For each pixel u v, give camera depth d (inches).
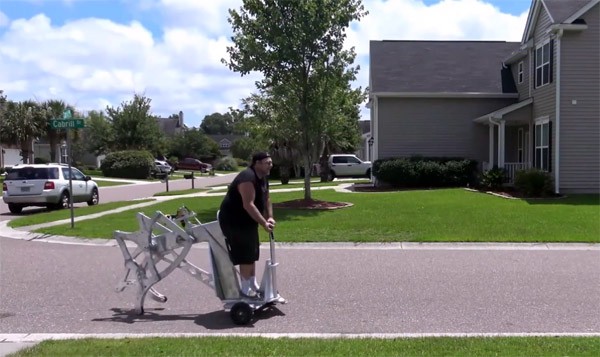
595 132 808.3
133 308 274.5
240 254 250.7
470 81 1061.8
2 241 509.4
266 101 745.6
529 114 916.0
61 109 2107.5
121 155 1943.9
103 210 743.1
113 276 349.1
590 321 247.8
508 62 1066.7
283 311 267.0
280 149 1668.3
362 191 950.4
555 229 505.4
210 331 235.5
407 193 850.8
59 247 470.9
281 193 940.0
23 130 1978.3
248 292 255.1
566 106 809.5
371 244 467.8
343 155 1530.5
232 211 251.8
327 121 723.4
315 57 713.0
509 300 284.8
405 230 511.8
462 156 1048.8
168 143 3043.8
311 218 592.4
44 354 196.7
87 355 195.3
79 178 877.8
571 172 811.4
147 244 262.4
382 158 1051.9
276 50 698.8
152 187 1443.2
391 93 1035.3
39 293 305.6
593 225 522.0
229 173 2603.3
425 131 1053.2
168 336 222.5
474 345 205.6
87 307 277.1
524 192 793.6
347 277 341.1
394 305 276.8
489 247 452.1
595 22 799.1
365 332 232.7
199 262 399.2
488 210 621.6
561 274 346.6
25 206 817.5
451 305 276.1
